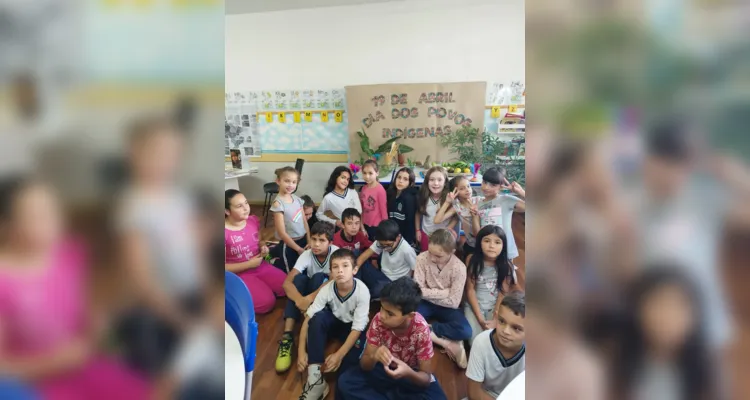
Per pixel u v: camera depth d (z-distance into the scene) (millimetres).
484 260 1660
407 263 1958
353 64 3783
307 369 1410
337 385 1298
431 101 3701
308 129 3943
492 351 1120
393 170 3455
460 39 3609
